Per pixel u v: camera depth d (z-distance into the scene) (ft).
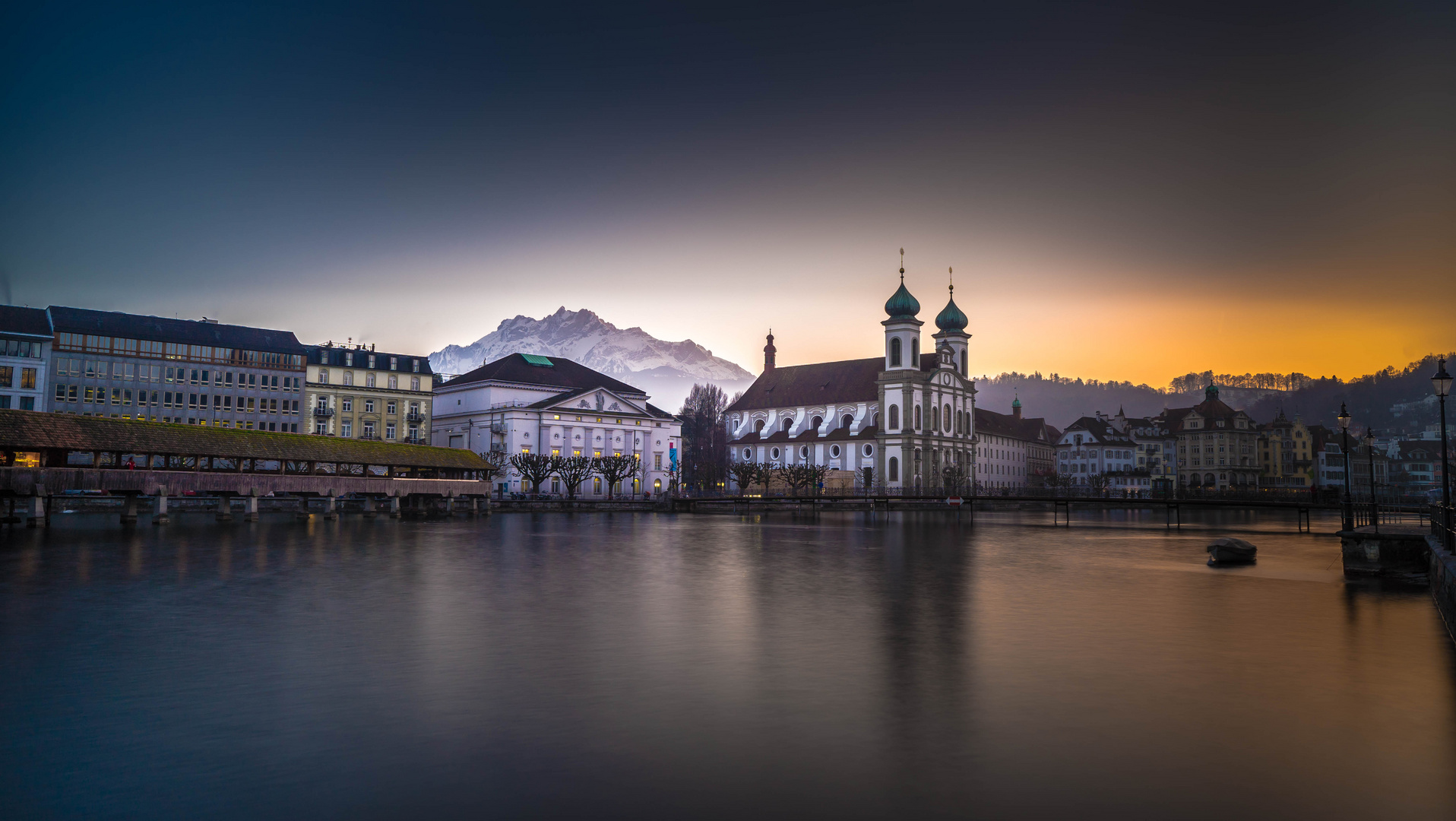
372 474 371.15
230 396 421.18
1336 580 136.36
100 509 307.99
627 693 63.77
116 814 41.88
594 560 167.22
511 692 64.18
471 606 107.04
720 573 145.89
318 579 131.64
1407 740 52.65
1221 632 88.53
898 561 169.27
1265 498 472.85
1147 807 42.75
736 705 60.49
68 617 96.68
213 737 53.21
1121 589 124.77
